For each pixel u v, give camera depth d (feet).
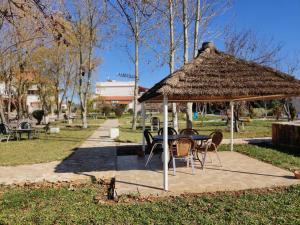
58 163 34.78
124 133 71.46
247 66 25.48
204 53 26.55
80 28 78.69
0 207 19.88
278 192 21.76
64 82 126.11
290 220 16.67
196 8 45.70
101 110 176.65
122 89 271.49
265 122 101.50
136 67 79.15
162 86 22.00
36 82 106.83
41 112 102.78
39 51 87.15
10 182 26.53
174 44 47.42
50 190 23.50
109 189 23.86
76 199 21.30
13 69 82.94
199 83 22.82
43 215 18.20
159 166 31.27
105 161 35.32
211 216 17.48
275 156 35.86
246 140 52.08
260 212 17.93
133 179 25.94
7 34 66.59
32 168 32.22
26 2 15.55
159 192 22.04
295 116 110.83
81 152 42.78
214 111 166.71
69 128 90.27
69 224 16.89
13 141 56.80
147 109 120.37
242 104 75.00
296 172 25.55
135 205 19.62
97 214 18.17
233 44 73.87
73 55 110.11
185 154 27.25
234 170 28.76
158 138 31.81
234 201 19.86
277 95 23.98
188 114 45.39
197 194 21.77
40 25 15.88
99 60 103.45
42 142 54.80
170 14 46.85
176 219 17.15
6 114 97.55
